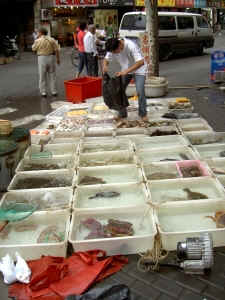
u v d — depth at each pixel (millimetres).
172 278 2900
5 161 4375
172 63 15781
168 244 3162
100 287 2766
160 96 8961
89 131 5918
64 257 3125
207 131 5633
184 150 5012
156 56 9523
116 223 3439
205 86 10203
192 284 2832
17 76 13219
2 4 21828
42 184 4254
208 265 2865
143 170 4320
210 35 18750
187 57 17859
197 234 3141
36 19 22484
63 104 8320
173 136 5469
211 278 2887
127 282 2877
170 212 3637
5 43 18922
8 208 3670
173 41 16641
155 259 3039
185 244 2926
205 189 4070
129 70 6117
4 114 7781
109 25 24109
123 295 2607
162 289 2795
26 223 3598
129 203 3855
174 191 4055
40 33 8914
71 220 3410
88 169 4465
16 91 10305
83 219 3568
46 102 8773
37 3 22250
